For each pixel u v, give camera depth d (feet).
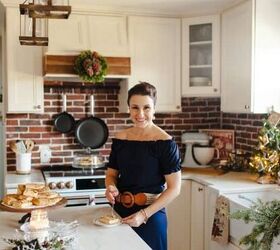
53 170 11.64
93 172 11.27
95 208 7.28
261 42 10.16
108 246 5.27
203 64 12.19
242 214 4.80
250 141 11.87
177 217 11.29
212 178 10.75
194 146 12.66
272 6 10.18
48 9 5.75
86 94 12.52
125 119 12.91
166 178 6.94
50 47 10.86
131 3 11.13
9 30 10.92
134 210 6.86
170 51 12.15
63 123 12.34
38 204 6.11
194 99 13.50
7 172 11.74
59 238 5.16
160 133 7.06
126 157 7.04
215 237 9.17
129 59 11.34
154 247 6.79
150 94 7.01
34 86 11.23
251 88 10.17
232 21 11.10
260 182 10.05
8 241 5.13
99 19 11.52
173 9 11.79
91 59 10.69
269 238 4.52
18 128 12.00
